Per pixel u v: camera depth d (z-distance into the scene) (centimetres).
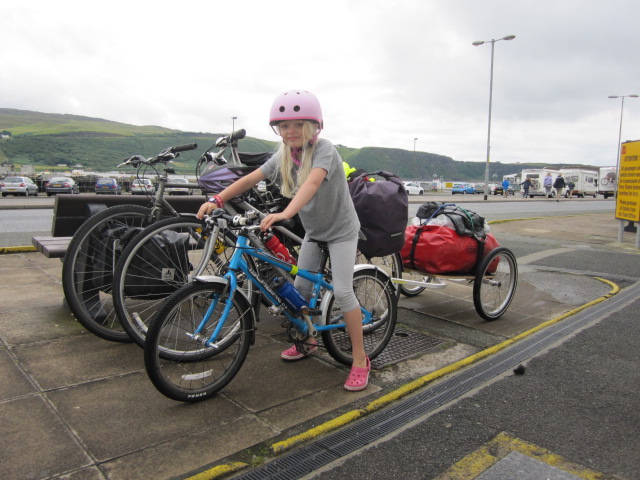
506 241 1017
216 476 221
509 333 431
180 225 361
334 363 352
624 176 1008
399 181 379
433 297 550
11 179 3022
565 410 295
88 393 289
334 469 233
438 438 262
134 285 354
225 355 342
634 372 351
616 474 234
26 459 225
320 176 280
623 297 556
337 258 307
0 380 298
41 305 438
